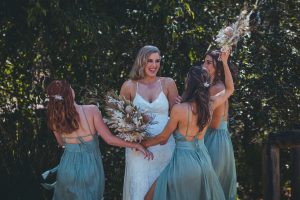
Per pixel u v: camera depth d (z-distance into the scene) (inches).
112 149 323.3
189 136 203.0
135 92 219.8
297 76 335.3
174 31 295.7
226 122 224.7
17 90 313.7
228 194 224.7
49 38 297.7
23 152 322.0
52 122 201.8
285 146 232.5
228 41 209.9
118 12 308.7
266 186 237.0
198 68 202.8
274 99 334.3
